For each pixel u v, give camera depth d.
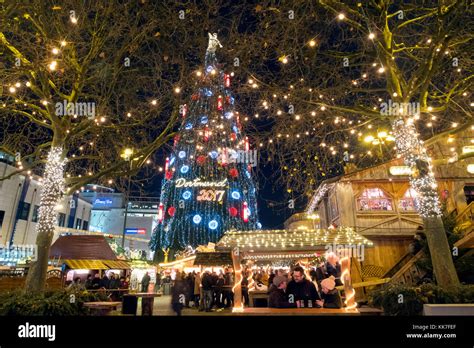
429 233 9.89
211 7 11.45
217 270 19.84
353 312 7.95
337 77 12.36
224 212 40.44
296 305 8.84
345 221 17.41
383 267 16.61
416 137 10.81
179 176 42.91
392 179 17.78
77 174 14.89
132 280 31.17
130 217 63.66
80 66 11.73
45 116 12.48
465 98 11.99
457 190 17.23
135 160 12.77
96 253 17.31
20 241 36.66
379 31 10.80
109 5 11.00
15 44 10.52
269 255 11.85
